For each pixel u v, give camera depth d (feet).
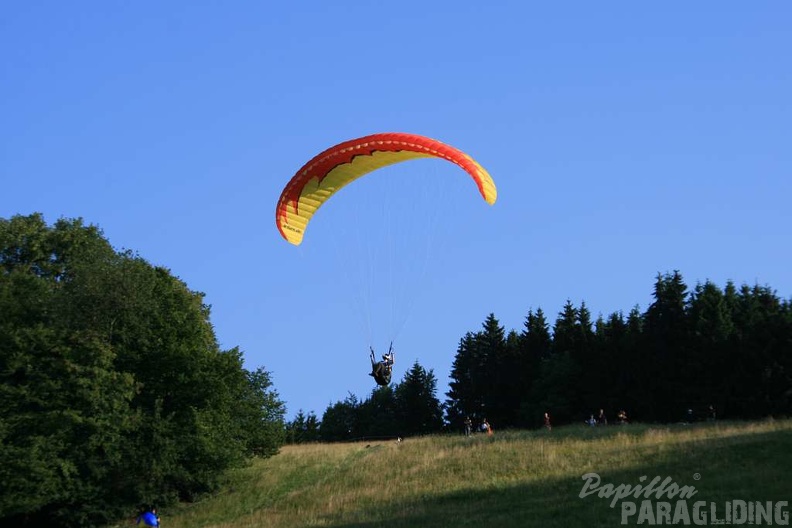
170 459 135.74
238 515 129.70
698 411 210.59
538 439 145.38
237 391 152.35
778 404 201.05
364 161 110.93
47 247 157.07
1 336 130.11
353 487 131.64
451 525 101.40
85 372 130.21
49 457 125.08
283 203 113.09
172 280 163.73
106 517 132.36
